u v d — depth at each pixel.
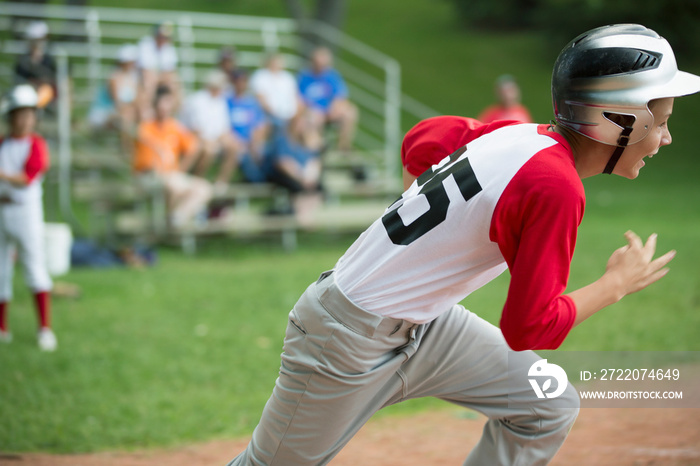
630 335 13.48
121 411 10.36
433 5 66.44
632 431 9.03
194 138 22.31
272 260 21.36
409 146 6.04
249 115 23.62
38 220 13.34
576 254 20.83
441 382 5.88
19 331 14.25
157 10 61.00
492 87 50.41
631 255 4.95
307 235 25.14
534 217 4.59
